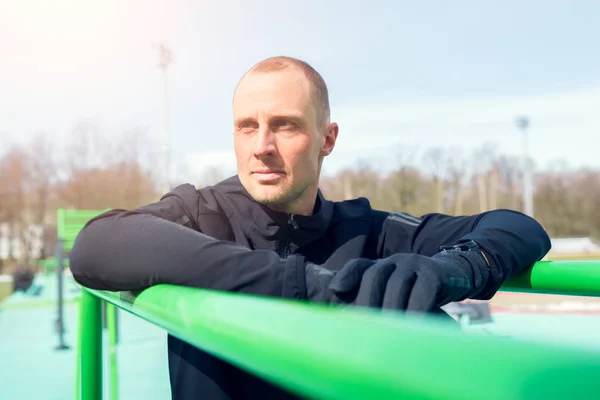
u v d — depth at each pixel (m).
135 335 7.46
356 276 0.83
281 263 0.89
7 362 6.84
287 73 1.24
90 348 1.45
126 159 50.81
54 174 51.62
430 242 1.42
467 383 0.22
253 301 0.46
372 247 1.44
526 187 43.41
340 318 0.35
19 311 13.24
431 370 0.24
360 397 0.27
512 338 0.26
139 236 0.95
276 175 1.24
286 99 1.22
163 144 26.88
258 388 1.07
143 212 1.14
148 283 0.92
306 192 1.31
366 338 0.29
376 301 0.79
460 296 0.92
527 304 11.95
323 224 1.34
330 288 0.83
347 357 0.28
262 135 1.23
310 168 1.27
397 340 0.28
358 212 1.44
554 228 64.75
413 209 54.59
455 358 0.24
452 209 57.94
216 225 1.29
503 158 63.62
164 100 27.08
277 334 0.35
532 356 0.23
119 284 0.96
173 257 0.90
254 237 1.32
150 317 0.75
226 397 1.08
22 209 51.28
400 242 1.44
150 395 4.93
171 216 1.22
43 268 35.81
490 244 1.11
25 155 51.47
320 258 1.36
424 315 0.78
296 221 1.30
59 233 7.43
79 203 50.09
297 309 0.39
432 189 55.88
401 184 54.84
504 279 1.10
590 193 65.19
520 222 1.24
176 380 1.16
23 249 51.22
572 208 64.75
